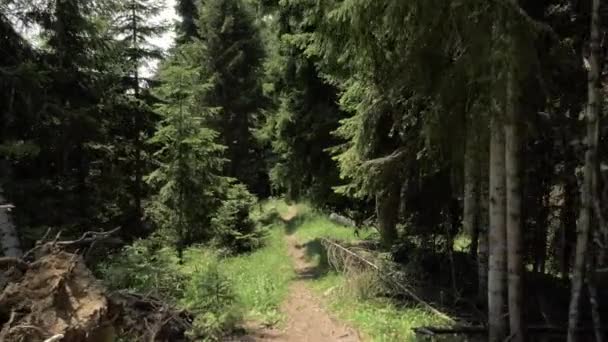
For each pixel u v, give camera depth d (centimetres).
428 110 711
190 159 1179
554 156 739
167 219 1235
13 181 1009
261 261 1451
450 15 556
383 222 1050
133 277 852
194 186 1201
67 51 1140
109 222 1285
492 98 575
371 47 659
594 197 559
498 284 689
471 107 627
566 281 880
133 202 1423
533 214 830
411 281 999
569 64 607
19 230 966
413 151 892
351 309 916
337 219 2098
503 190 680
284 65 1557
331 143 1495
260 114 2748
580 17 645
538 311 805
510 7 518
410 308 909
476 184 859
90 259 959
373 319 840
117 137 1382
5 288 564
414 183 988
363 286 982
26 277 568
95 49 1212
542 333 731
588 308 773
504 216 683
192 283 883
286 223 2323
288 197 1875
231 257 1495
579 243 563
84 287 583
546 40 604
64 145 1087
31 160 1088
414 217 1089
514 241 644
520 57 522
